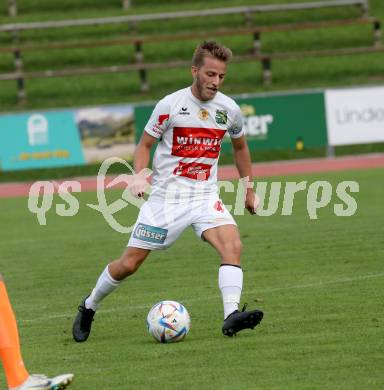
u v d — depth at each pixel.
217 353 24.14
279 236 47.84
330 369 21.98
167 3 129.00
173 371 22.52
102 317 30.48
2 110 102.44
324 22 113.00
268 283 35.19
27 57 116.38
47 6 129.38
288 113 83.38
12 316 20.62
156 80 109.81
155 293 34.50
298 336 25.77
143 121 82.00
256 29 111.31
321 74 109.19
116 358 24.33
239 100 82.94
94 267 41.78
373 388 20.25
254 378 21.45
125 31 122.19
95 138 81.81
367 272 36.47
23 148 81.44
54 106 103.12
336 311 29.16
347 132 84.06
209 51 25.55
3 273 41.25
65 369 23.39
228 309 25.27
